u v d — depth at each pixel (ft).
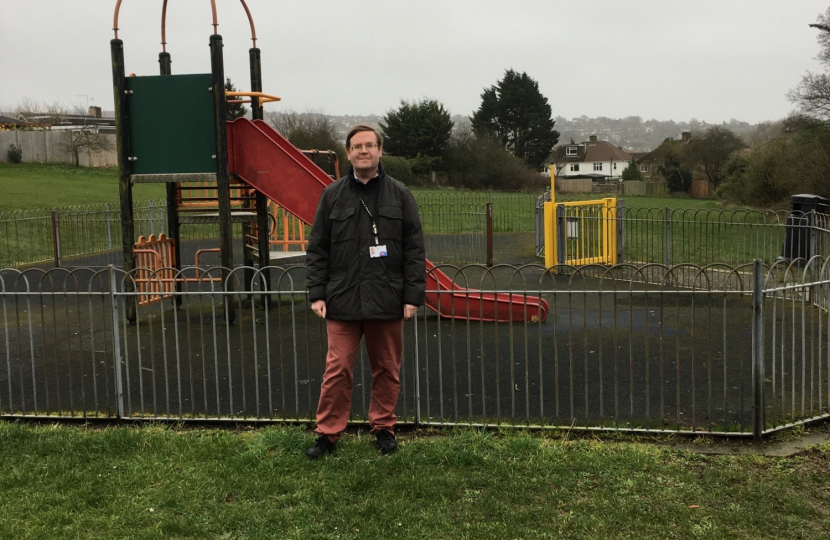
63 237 60.29
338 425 14.46
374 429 14.84
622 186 180.45
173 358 23.08
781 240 61.93
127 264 28.14
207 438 15.24
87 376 21.29
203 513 12.14
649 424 16.16
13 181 99.25
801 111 81.46
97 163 135.23
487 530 11.47
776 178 83.61
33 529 11.54
